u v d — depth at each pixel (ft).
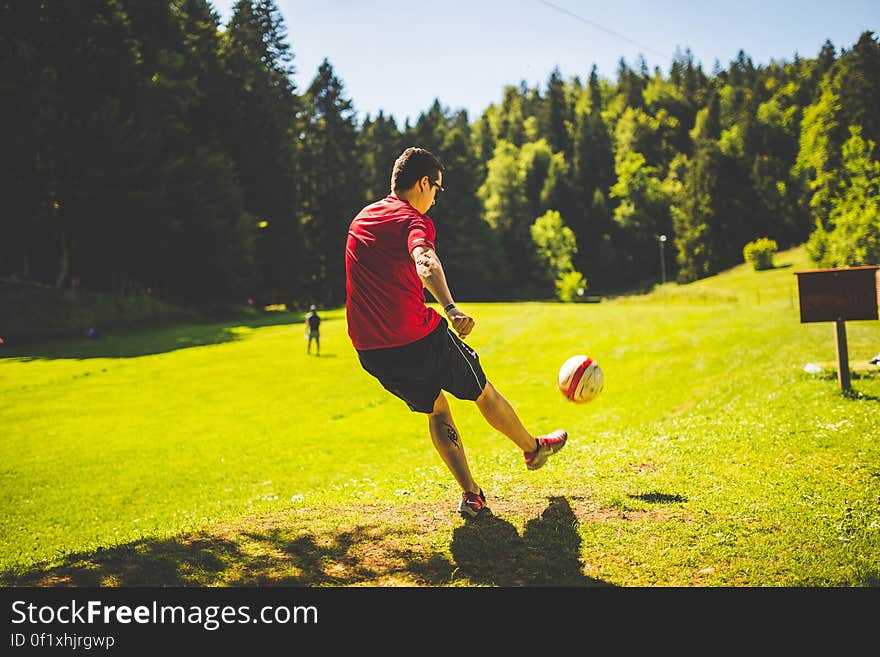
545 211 449.48
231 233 209.05
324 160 307.99
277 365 93.61
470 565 13.53
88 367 96.27
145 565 13.94
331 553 14.33
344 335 124.77
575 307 161.58
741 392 50.90
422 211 15.05
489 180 422.00
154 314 174.50
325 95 307.78
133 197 178.09
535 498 17.99
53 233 180.24
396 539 14.99
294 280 261.85
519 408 66.54
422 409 15.52
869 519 15.69
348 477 41.50
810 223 389.19
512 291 398.01
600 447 27.73
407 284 13.79
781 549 14.03
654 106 605.31
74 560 15.11
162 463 47.29
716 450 23.59
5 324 140.05
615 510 16.61
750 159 432.25
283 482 41.34
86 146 168.76
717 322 106.63
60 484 42.16
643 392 66.59
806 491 18.10
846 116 285.84
